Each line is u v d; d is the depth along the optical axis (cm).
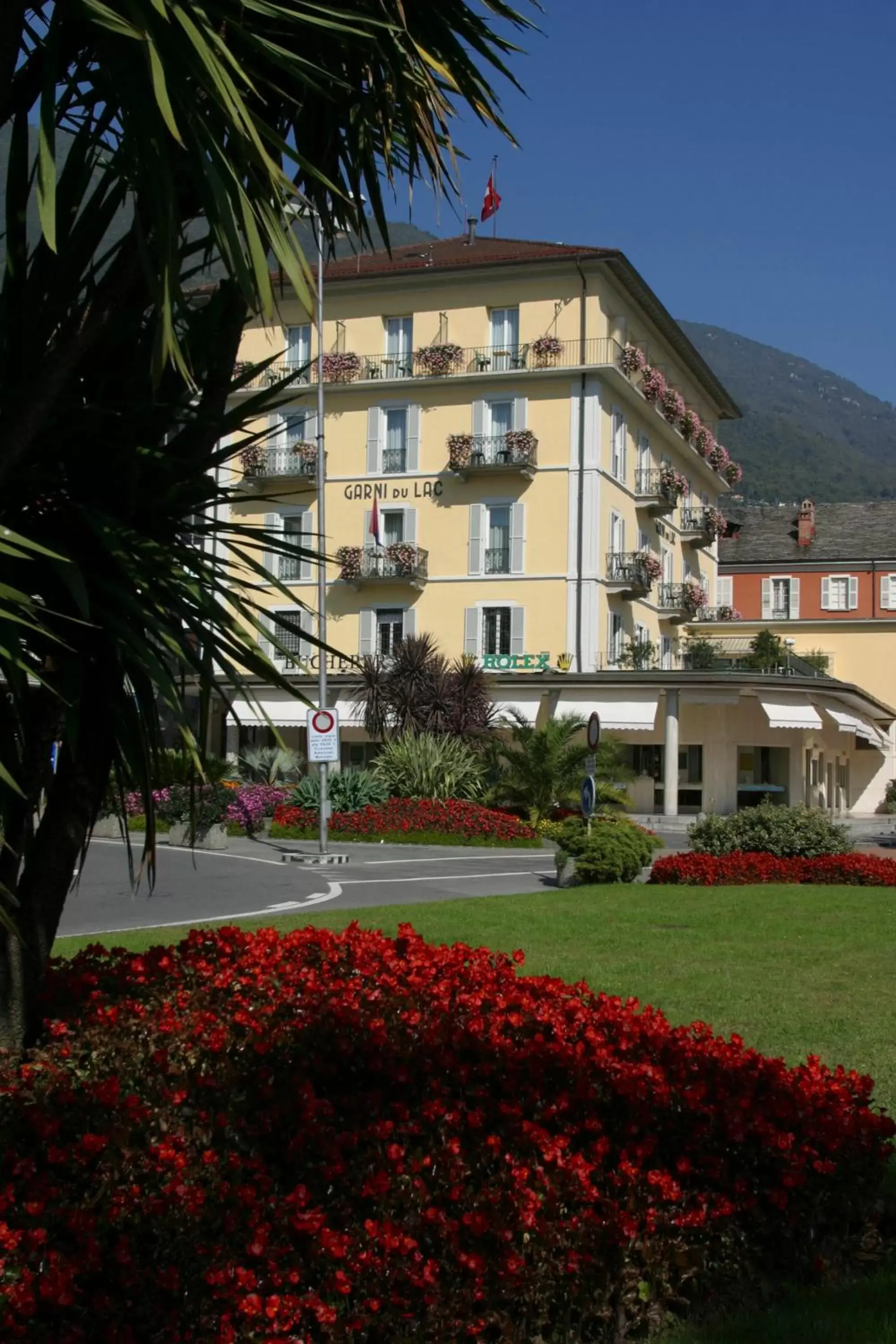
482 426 4584
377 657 4131
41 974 518
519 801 3325
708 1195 457
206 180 354
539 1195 421
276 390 493
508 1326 396
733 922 1386
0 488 441
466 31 488
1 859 508
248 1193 391
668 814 4003
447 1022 521
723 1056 524
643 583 4616
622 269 4550
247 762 3866
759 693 4075
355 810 3216
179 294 360
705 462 5778
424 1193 411
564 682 4078
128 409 465
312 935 718
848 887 1864
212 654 464
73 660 446
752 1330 417
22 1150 415
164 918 1476
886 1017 881
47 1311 360
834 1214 481
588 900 1631
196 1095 449
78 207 446
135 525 484
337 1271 381
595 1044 511
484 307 4609
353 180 507
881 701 5566
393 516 4678
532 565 4509
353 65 482
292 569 4675
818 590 6225
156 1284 370
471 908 1512
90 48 408
